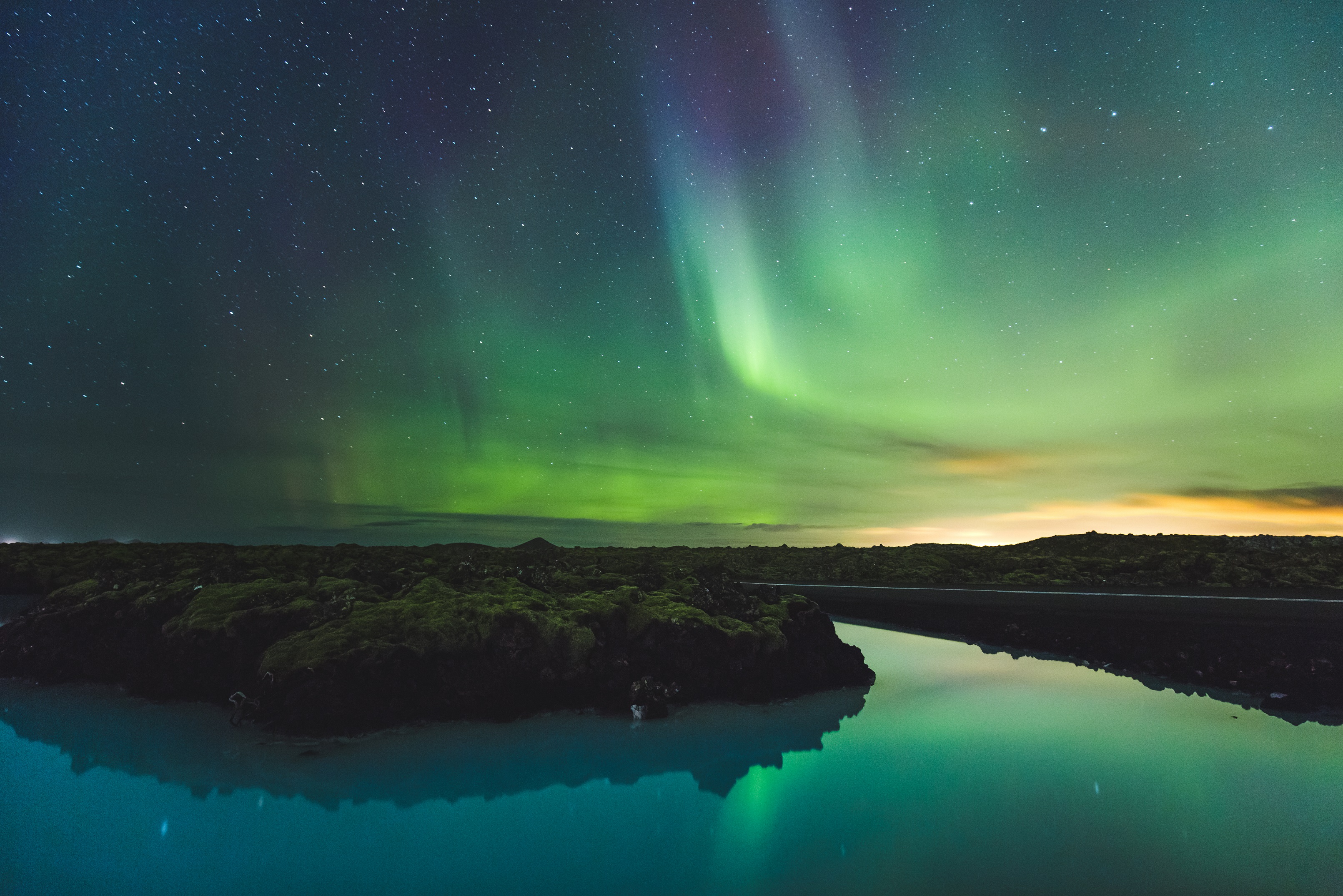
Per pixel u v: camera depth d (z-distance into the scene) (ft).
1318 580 102.01
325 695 38.27
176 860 26.35
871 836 28.45
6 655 52.95
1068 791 33.40
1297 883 24.84
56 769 34.04
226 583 53.21
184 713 41.98
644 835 28.43
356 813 30.19
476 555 99.96
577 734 39.34
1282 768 36.78
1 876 24.99
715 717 43.24
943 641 75.46
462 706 40.60
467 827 29.14
